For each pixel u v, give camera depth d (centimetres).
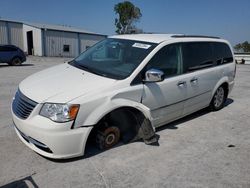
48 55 3566
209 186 329
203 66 543
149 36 495
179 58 480
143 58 420
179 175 350
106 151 399
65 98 338
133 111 410
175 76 468
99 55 473
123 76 396
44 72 450
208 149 429
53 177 328
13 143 408
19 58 1902
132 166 364
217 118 589
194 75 509
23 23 3697
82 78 390
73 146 344
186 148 428
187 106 513
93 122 351
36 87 373
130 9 5509
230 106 700
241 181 343
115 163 368
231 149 433
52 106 332
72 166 354
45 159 365
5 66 1811
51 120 329
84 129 346
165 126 520
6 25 3538
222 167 375
